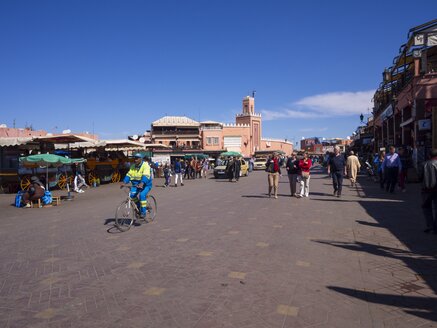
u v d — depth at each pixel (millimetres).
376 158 19906
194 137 67812
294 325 3525
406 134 20953
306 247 6344
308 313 3783
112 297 4293
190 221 9148
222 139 70562
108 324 3619
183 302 4102
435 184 6953
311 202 12234
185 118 70625
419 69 17047
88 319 3740
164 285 4645
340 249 6191
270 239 6973
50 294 4438
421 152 17172
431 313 3764
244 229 7957
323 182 21344
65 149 23578
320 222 8562
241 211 10633
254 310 3867
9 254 6359
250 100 80812
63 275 5137
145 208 8703
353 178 17062
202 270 5199
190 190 18734
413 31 16438
